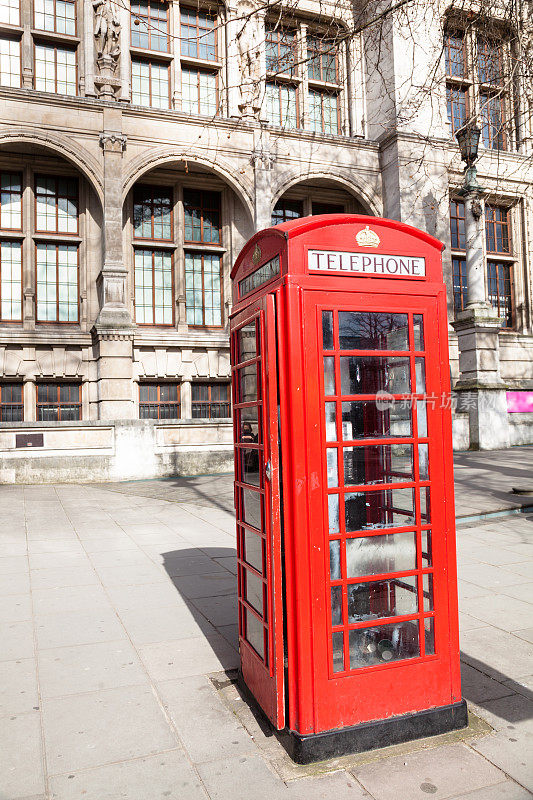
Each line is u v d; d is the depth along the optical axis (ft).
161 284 69.87
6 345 61.57
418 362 10.94
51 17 64.39
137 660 13.62
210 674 12.92
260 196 67.62
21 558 23.03
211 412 70.28
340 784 9.02
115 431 46.68
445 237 74.49
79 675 12.82
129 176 62.54
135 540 26.40
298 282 9.96
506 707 11.37
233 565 22.00
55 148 59.77
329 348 10.26
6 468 43.98
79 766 9.48
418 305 10.86
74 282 66.23
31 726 10.70
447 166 75.31
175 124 64.49
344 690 9.97
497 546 24.21
